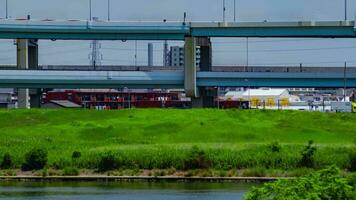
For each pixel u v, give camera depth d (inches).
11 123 6781.5
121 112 7022.6
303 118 6633.9
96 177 4559.5
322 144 5191.9
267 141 5595.5
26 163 4751.5
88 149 5054.1
